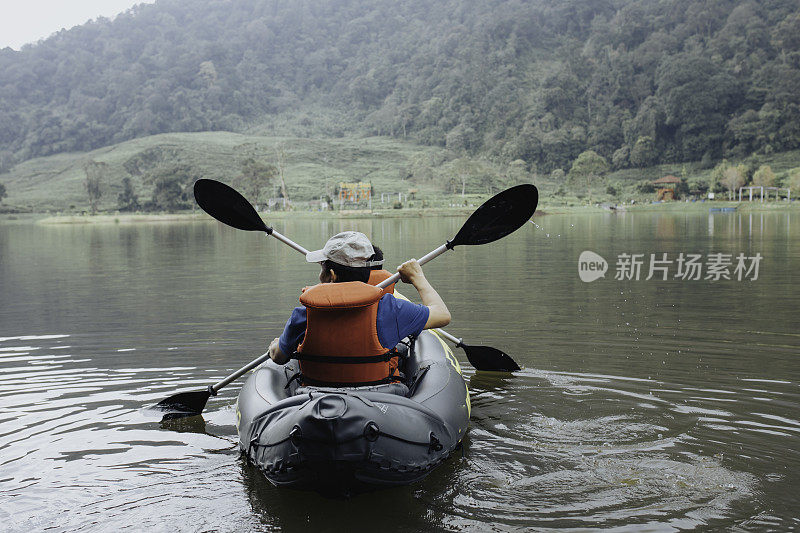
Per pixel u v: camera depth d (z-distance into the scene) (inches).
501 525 94.7
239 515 100.0
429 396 120.7
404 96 6633.9
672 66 4709.6
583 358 193.2
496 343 214.5
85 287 390.0
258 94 7317.9
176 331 244.2
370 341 114.0
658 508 99.1
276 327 249.3
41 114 6732.3
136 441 133.5
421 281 130.3
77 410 153.6
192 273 467.2
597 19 6496.1
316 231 1328.7
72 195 4510.3
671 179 3713.1
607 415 142.6
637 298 307.3
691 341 212.7
